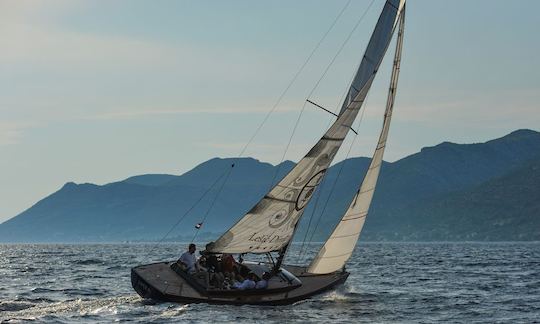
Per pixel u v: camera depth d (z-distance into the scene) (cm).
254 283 4728
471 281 8069
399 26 5444
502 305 5678
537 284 7644
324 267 5325
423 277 8744
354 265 12181
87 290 6775
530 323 4803
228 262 4825
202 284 4653
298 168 4800
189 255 4894
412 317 4966
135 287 4966
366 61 5100
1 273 9788
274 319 4450
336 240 5334
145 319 4428
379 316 4881
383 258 16200
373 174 5397
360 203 5372
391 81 5500
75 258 16512
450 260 14675
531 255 18450
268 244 4916
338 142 4944
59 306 5072
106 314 4616
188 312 4581
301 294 4831
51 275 9212
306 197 4938
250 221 4769
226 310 4625
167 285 4684
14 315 4697
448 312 5262
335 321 4522
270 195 4759
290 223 4928
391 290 6812
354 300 5716
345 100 5094
